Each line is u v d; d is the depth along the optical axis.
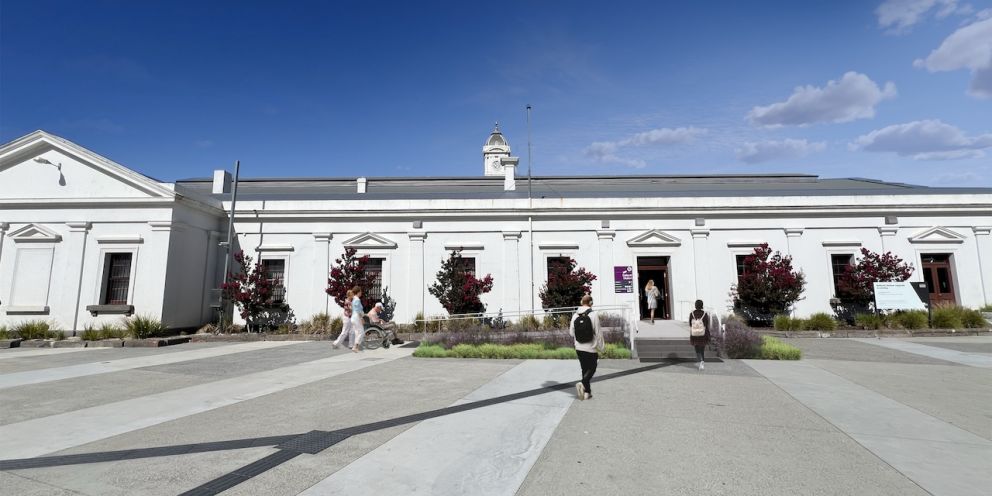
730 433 6.01
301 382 9.49
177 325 19.58
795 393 8.38
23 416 6.88
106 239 19.20
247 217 22.64
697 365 11.73
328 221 22.84
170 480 4.47
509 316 21.91
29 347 16.36
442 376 10.12
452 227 22.80
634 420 6.60
